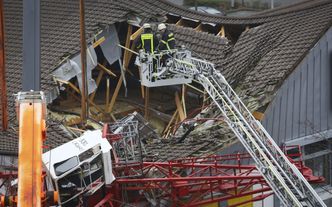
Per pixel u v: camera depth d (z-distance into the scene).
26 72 47.56
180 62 73.75
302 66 88.88
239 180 70.94
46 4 117.44
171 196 69.44
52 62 100.69
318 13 101.44
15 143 80.69
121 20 108.88
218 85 69.38
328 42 91.69
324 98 91.00
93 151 64.25
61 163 62.91
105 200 66.25
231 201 81.06
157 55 75.00
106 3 113.44
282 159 63.12
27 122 42.97
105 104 110.69
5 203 43.72
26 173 40.22
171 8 114.25
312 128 89.62
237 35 114.12
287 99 87.19
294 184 60.72
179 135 87.56
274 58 94.56
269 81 88.25
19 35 111.50
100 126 91.44
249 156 75.50
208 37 107.19
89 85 104.06
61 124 90.12
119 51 110.06
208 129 86.38
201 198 72.62
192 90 109.50
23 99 44.44
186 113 104.88
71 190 63.50
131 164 69.06
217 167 71.56
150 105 109.81
